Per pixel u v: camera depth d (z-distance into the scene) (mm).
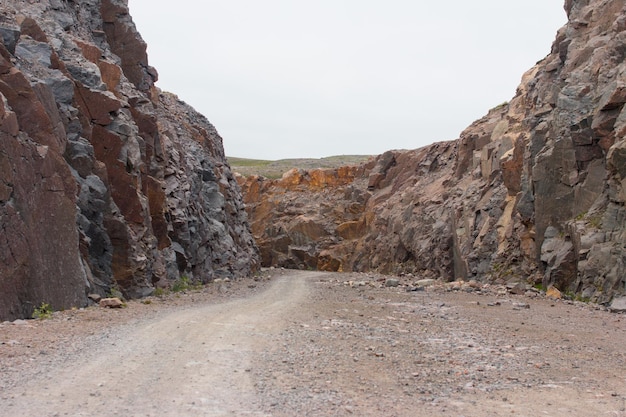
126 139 23906
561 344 12945
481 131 45812
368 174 73688
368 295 23906
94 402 7434
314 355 10695
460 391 8609
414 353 11359
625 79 23859
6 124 15484
